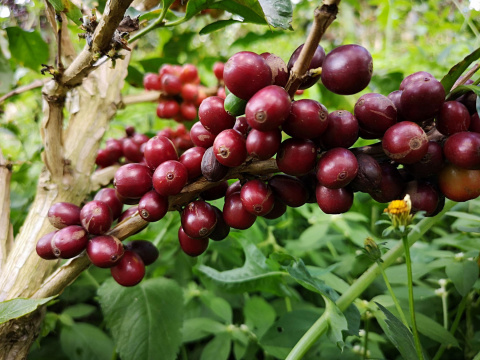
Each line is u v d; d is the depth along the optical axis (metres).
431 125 0.15
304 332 0.21
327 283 0.23
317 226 0.30
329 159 0.13
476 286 0.23
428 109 0.13
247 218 0.15
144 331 0.23
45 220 0.19
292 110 0.12
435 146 0.13
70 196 0.20
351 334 0.19
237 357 0.24
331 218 0.31
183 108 0.30
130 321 0.23
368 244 0.18
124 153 0.25
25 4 0.31
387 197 0.15
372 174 0.13
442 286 0.26
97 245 0.15
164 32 0.45
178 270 0.30
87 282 0.29
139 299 0.23
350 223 0.32
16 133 0.37
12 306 0.14
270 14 0.16
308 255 0.32
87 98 0.22
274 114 0.12
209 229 0.15
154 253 0.18
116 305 0.23
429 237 0.34
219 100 0.14
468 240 0.24
